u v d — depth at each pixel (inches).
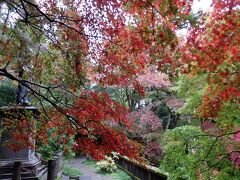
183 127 207.3
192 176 186.5
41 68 209.6
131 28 146.7
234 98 174.2
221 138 189.3
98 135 176.4
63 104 183.2
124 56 168.2
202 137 194.2
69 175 514.3
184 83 210.2
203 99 192.7
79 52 180.1
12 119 242.1
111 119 180.9
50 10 170.7
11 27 191.3
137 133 514.3
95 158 178.1
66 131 199.3
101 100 181.0
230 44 141.9
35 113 290.7
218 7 138.6
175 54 145.3
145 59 165.6
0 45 195.5
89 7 151.9
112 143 172.4
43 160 447.5
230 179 175.6
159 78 478.6
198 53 142.2
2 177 335.6
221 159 183.0
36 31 197.0
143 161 182.7
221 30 140.9
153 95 541.3
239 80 150.9
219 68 151.6
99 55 173.6
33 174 358.6
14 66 220.1
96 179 550.9
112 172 626.5
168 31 130.0
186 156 191.8
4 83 365.4
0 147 373.1
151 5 124.4
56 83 199.9
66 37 178.7
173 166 205.8
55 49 190.7
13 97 366.0
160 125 537.3
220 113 187.9
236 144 184.2
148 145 512.1
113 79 181.0
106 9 145.4
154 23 133.3
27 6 174.4
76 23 163.9
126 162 637.3
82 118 178.4
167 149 203.3
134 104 719.7
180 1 121.0
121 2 137.3
